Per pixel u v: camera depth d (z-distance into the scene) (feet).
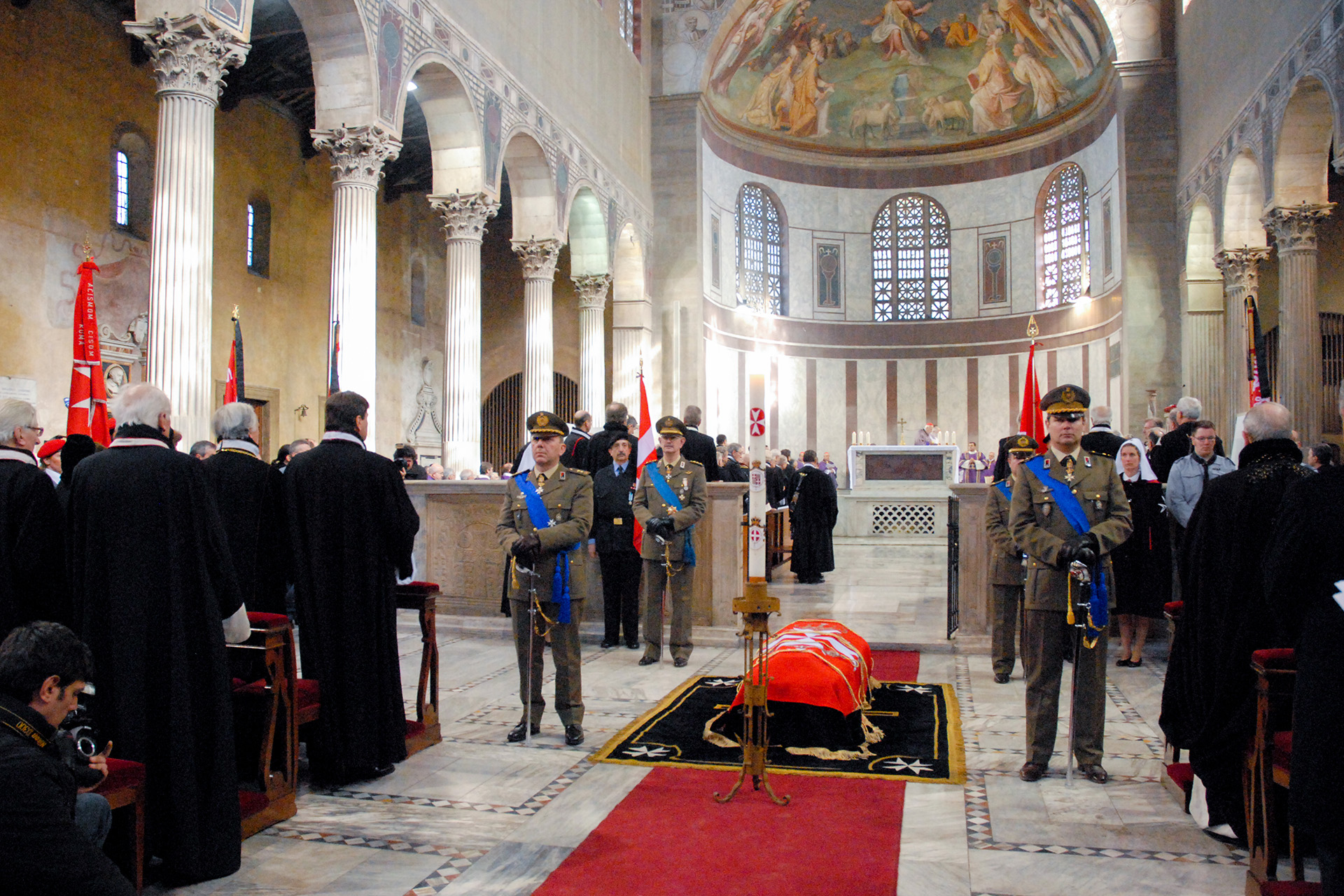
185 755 13.83
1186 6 75.25
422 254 88.17
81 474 14.16
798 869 14.34
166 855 13.76
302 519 18.34
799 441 100.99
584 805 17.16
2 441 14.38
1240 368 65.87
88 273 24.80
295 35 58.13
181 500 14.26
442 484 36.42
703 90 86.38
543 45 62.39
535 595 20.93
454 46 49.96
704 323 88.79
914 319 103.04
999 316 99.60
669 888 13.75
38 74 48.39
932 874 14.17
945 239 102.37
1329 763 10.49
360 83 42.37
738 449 59.62
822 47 97.04
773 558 52.80
